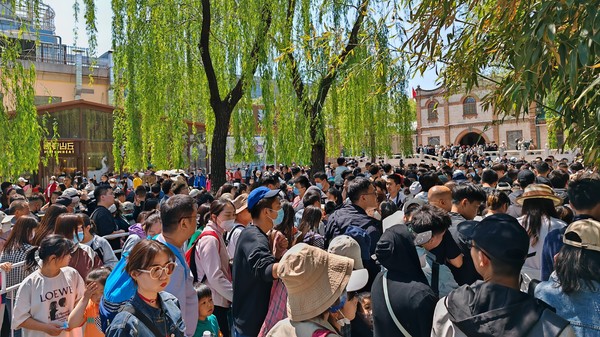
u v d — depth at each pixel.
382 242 2.83
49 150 10.35
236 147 12.71
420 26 4.07
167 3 11.45
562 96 3.42
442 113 49.94
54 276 3.91
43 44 25.55
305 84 11.48
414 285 2.63
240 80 11.69
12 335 4.12
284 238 3.76
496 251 1.98
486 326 1.86
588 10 2.58
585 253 2.18
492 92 4.78
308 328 2.09
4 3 9.17
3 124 8.70
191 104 12.97
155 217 4.80
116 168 12.20
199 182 17.23
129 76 11.26
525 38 2.92
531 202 3.84
